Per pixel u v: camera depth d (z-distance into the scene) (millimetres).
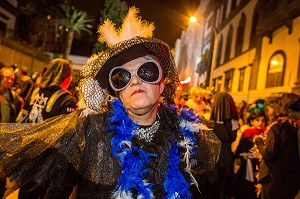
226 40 27250
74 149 1531
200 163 1907
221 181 5270
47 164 1583
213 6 36438
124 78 1598
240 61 21859
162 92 1955
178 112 1961
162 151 1691
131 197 1516
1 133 1593
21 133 1604
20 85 8867
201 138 1927
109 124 1625
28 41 39250
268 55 16141
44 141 1547
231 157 5309
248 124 6676
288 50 13844
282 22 14281
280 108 4215
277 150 3924
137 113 1665
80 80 1718
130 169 1535
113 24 1795
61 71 4016
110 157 1543
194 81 44812
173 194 1599
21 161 1584
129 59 1642
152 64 1615
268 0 16609
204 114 6410
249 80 19031
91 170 1510
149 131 1734
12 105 5316
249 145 5750
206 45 38625
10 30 28766
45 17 39812
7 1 28531
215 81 29656
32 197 3301
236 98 21188
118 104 1702
